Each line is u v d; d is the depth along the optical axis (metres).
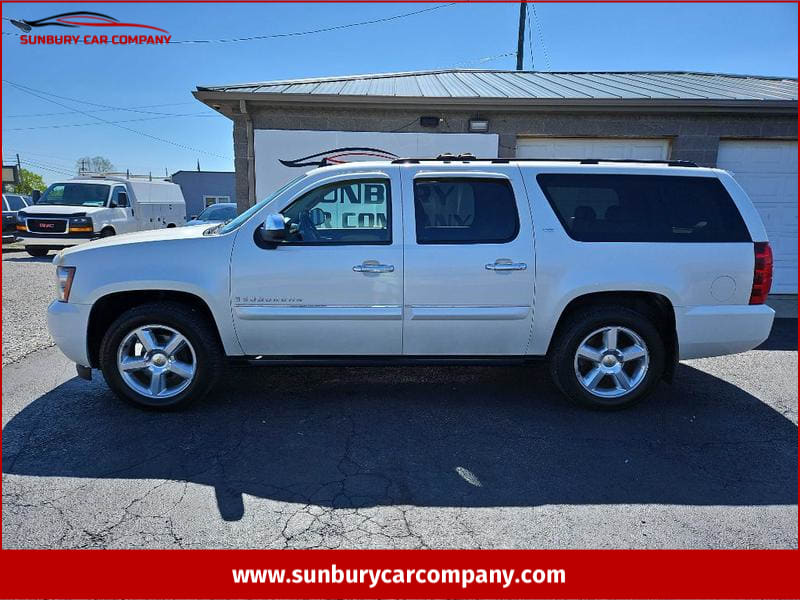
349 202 4.07
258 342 4.09
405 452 3.49
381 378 4.95
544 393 4.60
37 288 9.70
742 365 5.46
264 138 8.46
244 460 3.36
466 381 4.89
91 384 4.68
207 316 4.16
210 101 8.16
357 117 8.47
